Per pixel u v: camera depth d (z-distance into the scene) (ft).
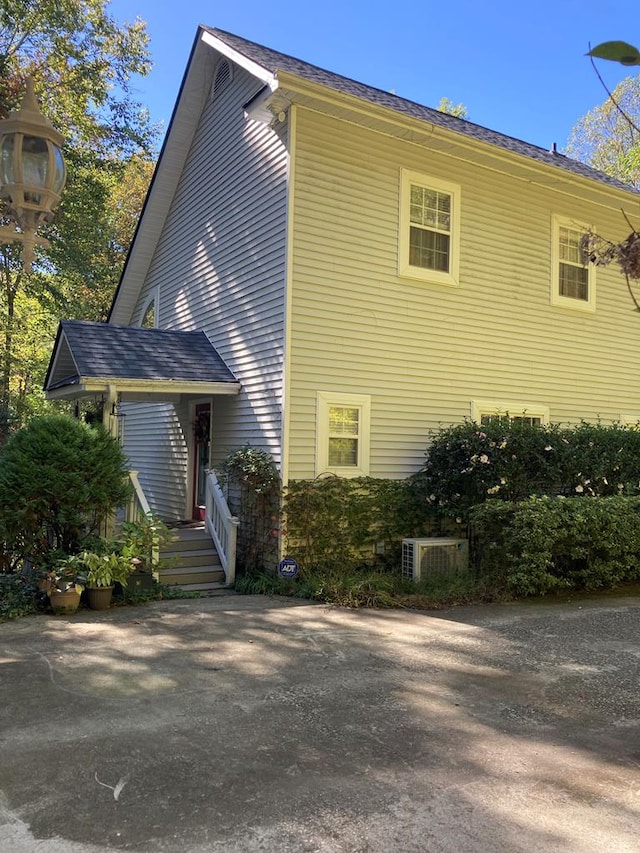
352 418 30.40
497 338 35.19
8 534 24.18
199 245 37.76
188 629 21.06
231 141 34.35
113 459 25.99
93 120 54.95
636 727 13.62
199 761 11.62
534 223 36.91
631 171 67.72
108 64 53.21
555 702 15.01
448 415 33.27
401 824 9.66
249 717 13.75
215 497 30.45
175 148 39.32
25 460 24.17
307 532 28.53
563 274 38.34
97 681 15.89
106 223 63.26
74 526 25.16
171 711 14.02
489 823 9.73
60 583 23.18
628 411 41.01
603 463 32.07
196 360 33.14
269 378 29.58
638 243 9.49
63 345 34.04
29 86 12.40
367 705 14.56
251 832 9.38
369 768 11.46
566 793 10.71
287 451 28.32
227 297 33.96
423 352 32.50
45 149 12.35
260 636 20.29
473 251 34.35
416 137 30.83
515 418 33.22
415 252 32.42
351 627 21.58
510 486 29.86
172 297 41.34
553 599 26.71
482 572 28.71
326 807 10.11
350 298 30.14
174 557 27.48
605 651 19.25
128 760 11.63
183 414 39.86
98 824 9.55
